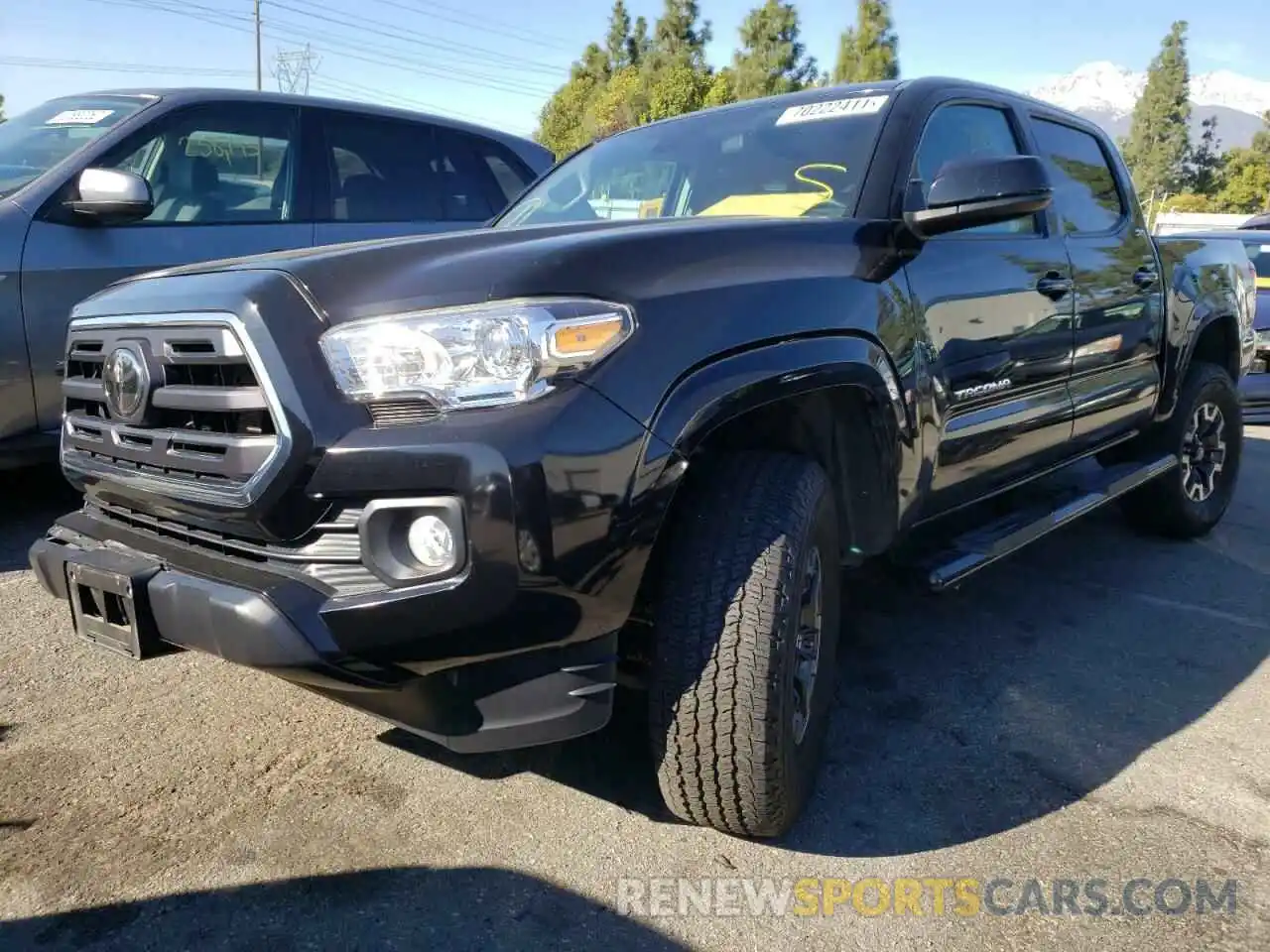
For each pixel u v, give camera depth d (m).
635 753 2.76
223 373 2.06
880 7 37.56
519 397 1.90
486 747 2.02
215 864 2.25
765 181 3.13
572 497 1.90
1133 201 4.41
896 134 3.04
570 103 46.91
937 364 2.85
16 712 2.91
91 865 2.23
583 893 2.19
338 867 2.25
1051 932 2.09
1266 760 2.83
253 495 1.96
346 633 1.89
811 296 2.41
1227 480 5.08
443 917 2.10
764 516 2.25
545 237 2.23
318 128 5.29
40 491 5.02
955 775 2.71
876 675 3.35
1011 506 3.78
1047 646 3.63
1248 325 5.18
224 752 2.73
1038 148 3.78
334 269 2.04
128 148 4.55
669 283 2.15
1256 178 65.94
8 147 4.73
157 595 2.08
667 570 2.23
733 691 2.16
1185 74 68.69
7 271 4.04
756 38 38.56
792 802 2.32
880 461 2.68
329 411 1.92
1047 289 3.43
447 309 1.92
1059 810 2.55
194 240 4.66
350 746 2.77
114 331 2.32
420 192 5.66
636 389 2.00
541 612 1.93
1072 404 3.68
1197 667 3.47
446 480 1.86
